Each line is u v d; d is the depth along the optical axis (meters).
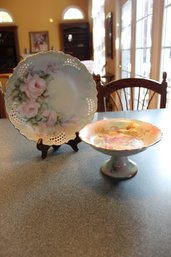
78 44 7.27
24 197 0.62
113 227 0.51
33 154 0.86
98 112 1.29
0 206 0.59
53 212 0.56
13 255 0.45
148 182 0.67
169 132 0.97
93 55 6.78
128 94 2.51
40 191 0.65
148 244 0.46
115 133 0.77
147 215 0.54
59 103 0.87
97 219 0.53
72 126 0.87
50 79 0.85
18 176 0.72
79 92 0.88
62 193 0.63
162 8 1.95
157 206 0.57
